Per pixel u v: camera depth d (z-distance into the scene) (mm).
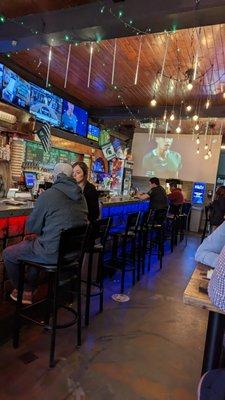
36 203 2373
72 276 2549
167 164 9758
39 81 5500
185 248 6855
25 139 4922
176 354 2465
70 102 6555
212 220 6535
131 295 3672
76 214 2420
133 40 3711
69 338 2543
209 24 2871
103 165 8258
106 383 2039
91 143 7426
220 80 4879
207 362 1490
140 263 4668
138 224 4188
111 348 2463
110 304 3352
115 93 6160
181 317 3168
